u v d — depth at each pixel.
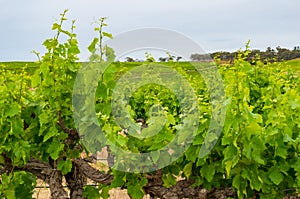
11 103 3.38
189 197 3.45
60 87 3.49
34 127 3.60
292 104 3.34
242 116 3.05
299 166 3.22
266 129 3.26
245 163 3.20
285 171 3.22
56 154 3.43
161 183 3.49
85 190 3.85
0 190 3.60
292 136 3.41
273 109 3.39
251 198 3.43
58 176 3.67
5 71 3.65
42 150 3.61
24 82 3.58
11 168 3.66
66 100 3.50
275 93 4.07
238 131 3.09
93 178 3.62
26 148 3.43
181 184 3.46
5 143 3.45
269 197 3.33
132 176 3.40
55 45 3.46
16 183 3.79
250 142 3.09
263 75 5.09
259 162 3.07
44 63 3.43
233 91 3.24
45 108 3.56
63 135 3.49
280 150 3.18
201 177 3.39
